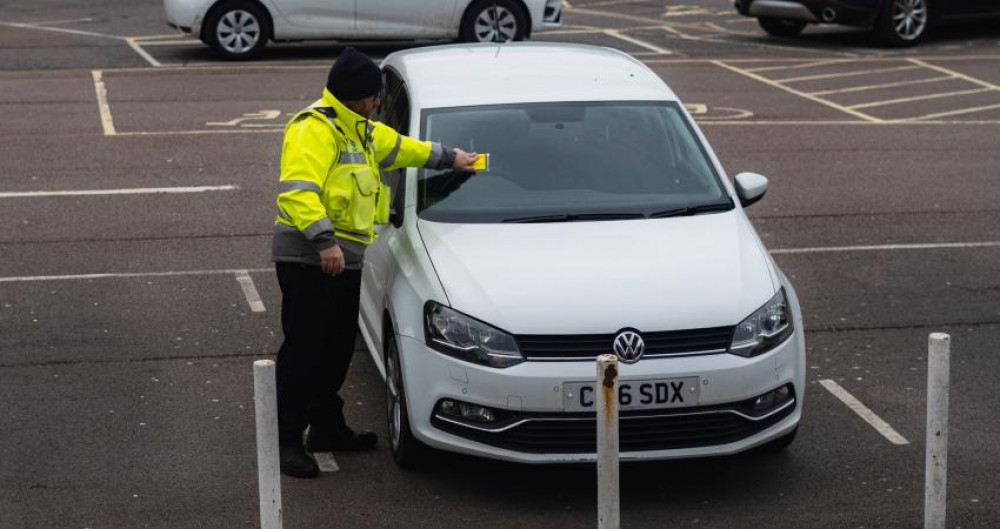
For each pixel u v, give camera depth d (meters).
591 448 6.07
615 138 7.38
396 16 20.06
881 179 13.15
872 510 6.22
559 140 7.32
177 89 17.45
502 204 6.98
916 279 10.02
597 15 25.61
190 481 6.56
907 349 8.50
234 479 6.59
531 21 20.58
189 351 8.45
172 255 10.51
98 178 12.86
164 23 23.89
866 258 10.58
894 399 7.64
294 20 19.88
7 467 6.71
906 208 12.08
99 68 19.09
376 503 6.32
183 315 9.13
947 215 11.85
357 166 6.45
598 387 5.07
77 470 6.69
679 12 26.02
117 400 7.62
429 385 6.20
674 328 6.06
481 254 6.53
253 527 6.07
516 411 6.02
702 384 6.03
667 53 21.05
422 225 6.88
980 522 6.09
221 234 11.09
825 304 9.44
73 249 10.63
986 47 21.59
